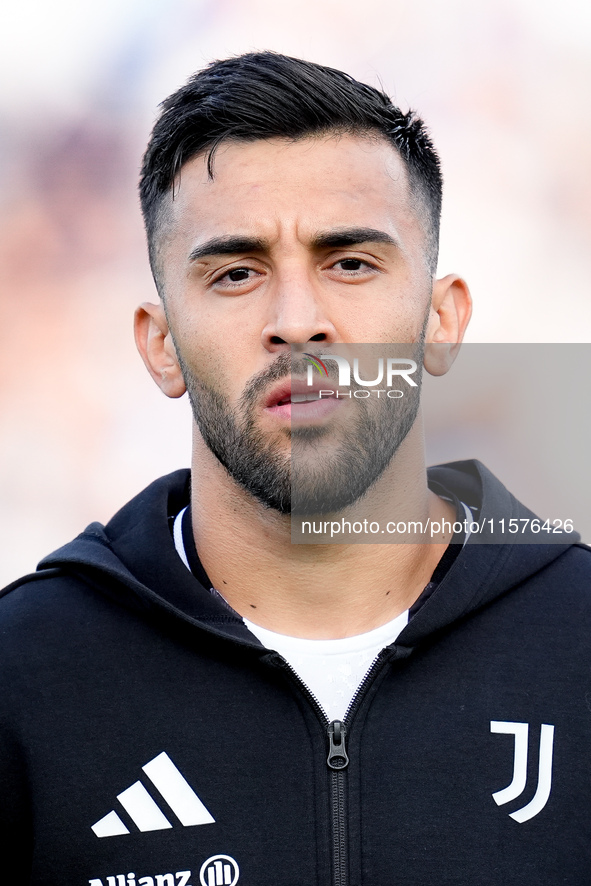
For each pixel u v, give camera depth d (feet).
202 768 16.25
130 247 70.33
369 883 15.74
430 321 18.75
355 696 16.53
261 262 16.79
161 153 17.83
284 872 15.72
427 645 17.07
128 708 16.67
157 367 18.97
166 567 17.80
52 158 71.31
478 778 16.17
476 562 17.46
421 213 17.95
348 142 17.07
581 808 16.15
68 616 17.67
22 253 69.51
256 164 16.81
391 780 16.16
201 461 18.07
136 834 15.99
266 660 16.53
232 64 17.81
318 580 17.49
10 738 16.63
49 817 16.11
